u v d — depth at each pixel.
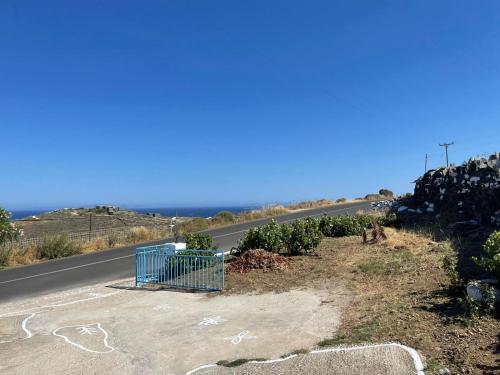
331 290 10.02
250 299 10.19
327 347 6.60
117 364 7.04
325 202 50.25
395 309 7.83
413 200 22.56
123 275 15.34
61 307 10.97
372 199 53.31
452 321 6.75
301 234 14.49
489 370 5.13
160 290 11.96
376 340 6.52
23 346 8.09
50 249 22.25
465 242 13.02
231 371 6.32
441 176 19.75
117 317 9.70
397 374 5.34
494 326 6.36
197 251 12.80
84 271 16.78
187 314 9.51
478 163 16.17
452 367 5.38
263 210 39.81
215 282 11.70
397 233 16.00
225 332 8.09
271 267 12.57
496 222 13.88
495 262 7.49
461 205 16.92
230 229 28.95
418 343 6.17
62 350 7.77
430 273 9.94
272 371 6.06
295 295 10.02
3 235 17.84
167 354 7.31
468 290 7.36
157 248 14.10
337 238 17.64
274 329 7.94
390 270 10.80
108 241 25.59
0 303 12.12
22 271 17.88
